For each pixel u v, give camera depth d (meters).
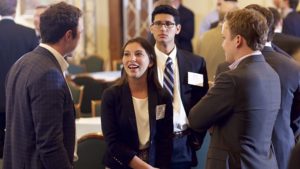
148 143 2.93
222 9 4.89
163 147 2.96
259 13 2.57
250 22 2.47
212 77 4.33
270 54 2.85
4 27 4.39
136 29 9.41
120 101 2.90
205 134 3.28
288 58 2.89
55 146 2.34
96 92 6.62
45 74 2.35
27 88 2.38
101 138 3.33
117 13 9.41
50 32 2.45
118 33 9.44
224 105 2.47
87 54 9.41
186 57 3.25
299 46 3.66
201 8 9.30
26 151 2.43
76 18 2.48
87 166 3.30
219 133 2.55
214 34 4.35
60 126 2.37
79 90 5.42
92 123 4.26
